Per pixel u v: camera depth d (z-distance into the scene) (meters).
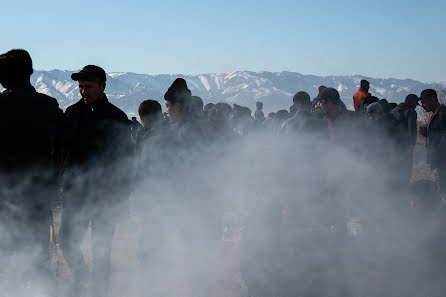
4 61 3.73
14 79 3.78
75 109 4.40
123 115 4.55
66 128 3.93
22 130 3.71
